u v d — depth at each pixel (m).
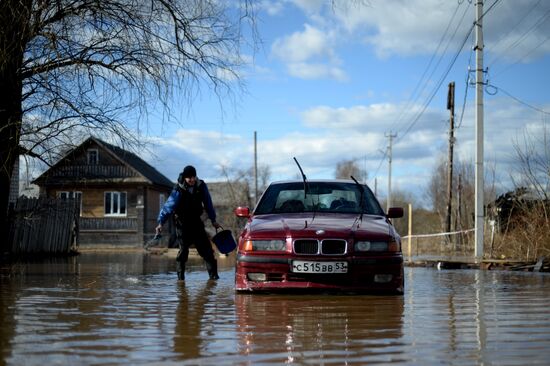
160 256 20.83
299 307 5.25
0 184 9.23
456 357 3.23
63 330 4.02
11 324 4.25
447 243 26.80
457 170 47.53
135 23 9.44
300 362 3.13
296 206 7.39
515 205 14.88
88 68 9.19
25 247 17.16
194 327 4.18
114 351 3.37
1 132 8.67
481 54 17.86
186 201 8.38
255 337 3.80
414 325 4.27
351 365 3.06
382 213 7.33
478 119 17.47
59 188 11.15
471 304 5.48
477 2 17.73
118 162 38.81
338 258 6.13
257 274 6.30
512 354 3.30
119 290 6.68
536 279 8.91
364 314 4.82
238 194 47.78
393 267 6.22
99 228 38.78
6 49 8.29
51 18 8.89
